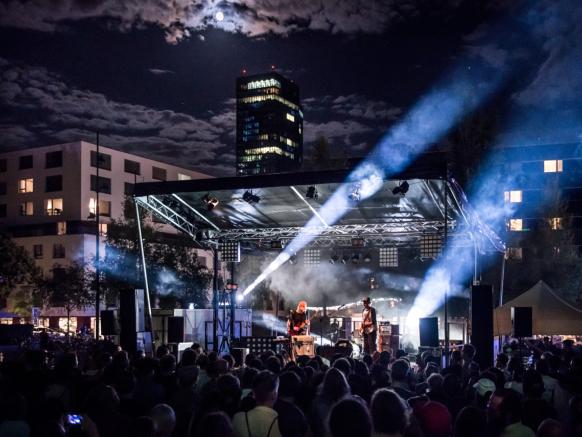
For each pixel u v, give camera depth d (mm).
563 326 20875
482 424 4941
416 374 12242
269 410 5859
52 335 40375
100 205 71750
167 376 8617
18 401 5859
